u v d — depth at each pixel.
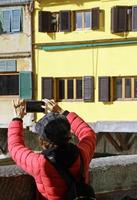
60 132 3.41
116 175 4.92
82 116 26.94
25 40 28.52
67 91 27.50
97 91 26.61
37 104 3.95
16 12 28.69
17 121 3.81
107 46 26.48
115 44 26.25
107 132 25.34
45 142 3.43
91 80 26.73
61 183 3.35
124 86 26.09
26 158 3.46
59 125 3.42
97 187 4.66
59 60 27.75
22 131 3.77
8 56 28.86
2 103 28.86
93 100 26.66
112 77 26.36
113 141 25.09
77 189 3.29
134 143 24.69
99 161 5.00
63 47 27.58
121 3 26.00
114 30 26.02
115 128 25.11
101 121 25.58
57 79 27.89
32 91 28.28
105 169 4.75
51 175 3.35
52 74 27.94
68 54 27.52
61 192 3.36
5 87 28.95
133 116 25.70
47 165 3.35
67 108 27.36
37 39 28.27
